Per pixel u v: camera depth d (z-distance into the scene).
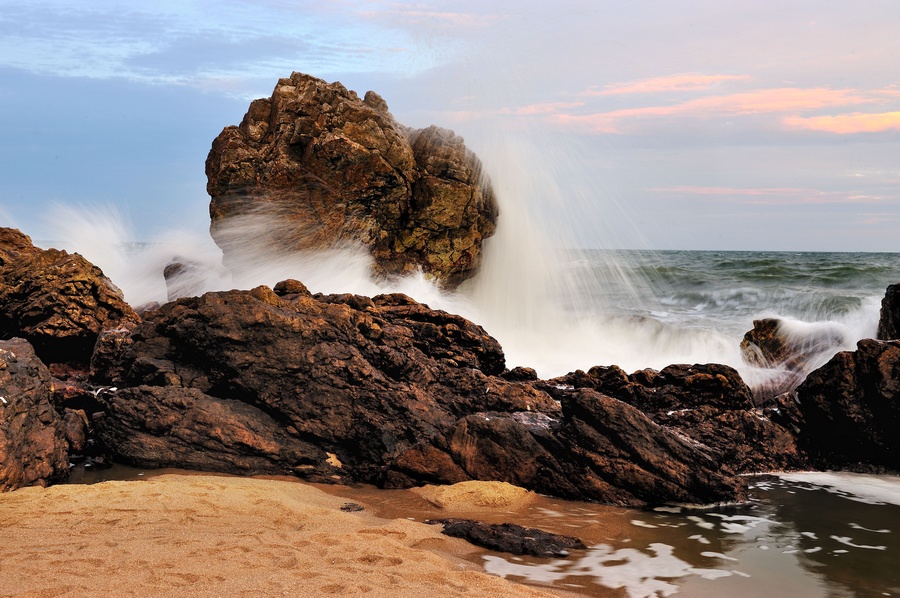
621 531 7.36
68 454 9.12
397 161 17.25
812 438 10.30
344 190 16.92
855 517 7.93
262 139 17.83
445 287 18.31
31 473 8.05
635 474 8.45
